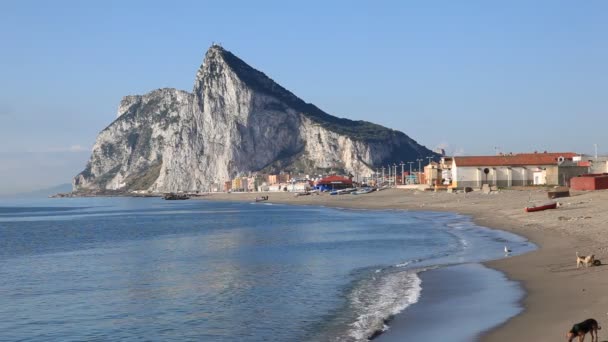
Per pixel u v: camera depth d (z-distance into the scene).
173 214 165.88
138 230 102.94
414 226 85.81
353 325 27.28
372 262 48.47
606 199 86.62
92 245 76.06
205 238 80.56
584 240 49.28
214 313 31.66
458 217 96.44
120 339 27.52
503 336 22.64
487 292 31.94
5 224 133.12
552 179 142.12
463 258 47.12
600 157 149.50
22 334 29.00
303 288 37.81
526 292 30.78
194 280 43.12
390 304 30.86
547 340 21.25
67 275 48.38
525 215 80.69
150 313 32.38
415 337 23.72
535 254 44.50
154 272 48.28
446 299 30.86
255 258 55.12
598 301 26.52
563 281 32.47
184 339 26.89
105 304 35.38
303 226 98.19
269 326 28.28
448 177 182.75
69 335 28.55
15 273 50.19
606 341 19.80
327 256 54.22
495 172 155.38
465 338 22.98
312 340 25.47
